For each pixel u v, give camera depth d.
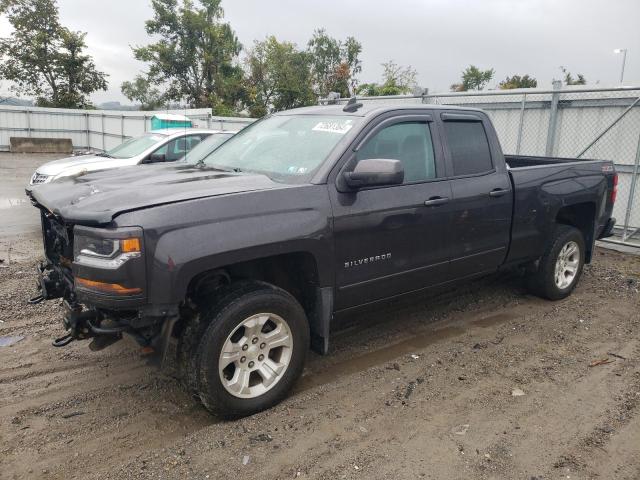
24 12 39.88
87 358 4.24
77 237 2.98
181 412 3.49
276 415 3.44
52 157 26.98
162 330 3.08
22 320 4.95
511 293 6.00
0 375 3.94
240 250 3.12
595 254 8.21
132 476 2.85
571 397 3.73
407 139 4.15
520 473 2.90
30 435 3.21
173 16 40.78
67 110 30.94
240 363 3.31
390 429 3.31
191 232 2.98
